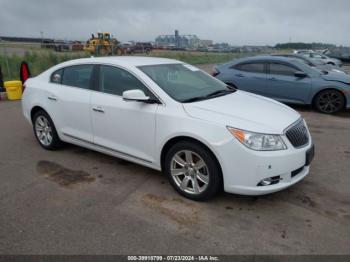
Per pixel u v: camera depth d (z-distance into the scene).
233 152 3.31
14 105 9.16
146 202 3.71
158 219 3.37
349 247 2.94
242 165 3.31
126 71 4.25
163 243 2.99
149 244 2.98
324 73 8.67
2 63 15.93
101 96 4.41
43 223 3.29
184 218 3.39
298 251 2.88
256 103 4.13
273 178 3.40
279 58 8.88
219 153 3.36
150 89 3.97
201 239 3.05
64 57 18.81
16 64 16.03
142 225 3.26
